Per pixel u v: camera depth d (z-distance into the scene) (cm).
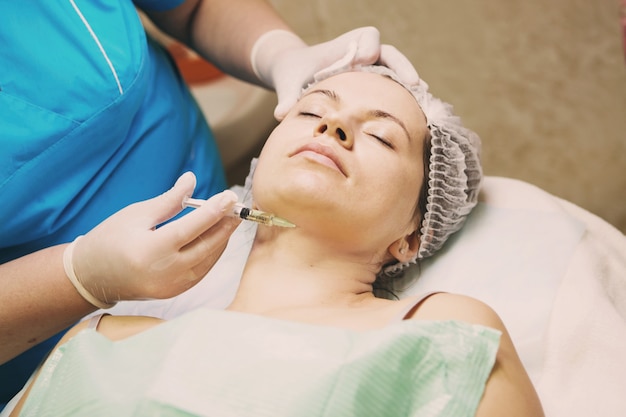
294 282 129
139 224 117
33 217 131
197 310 107
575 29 297
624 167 259
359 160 125
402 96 138
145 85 143
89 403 100
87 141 134
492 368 104
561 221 144
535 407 105
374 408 97
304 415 93
